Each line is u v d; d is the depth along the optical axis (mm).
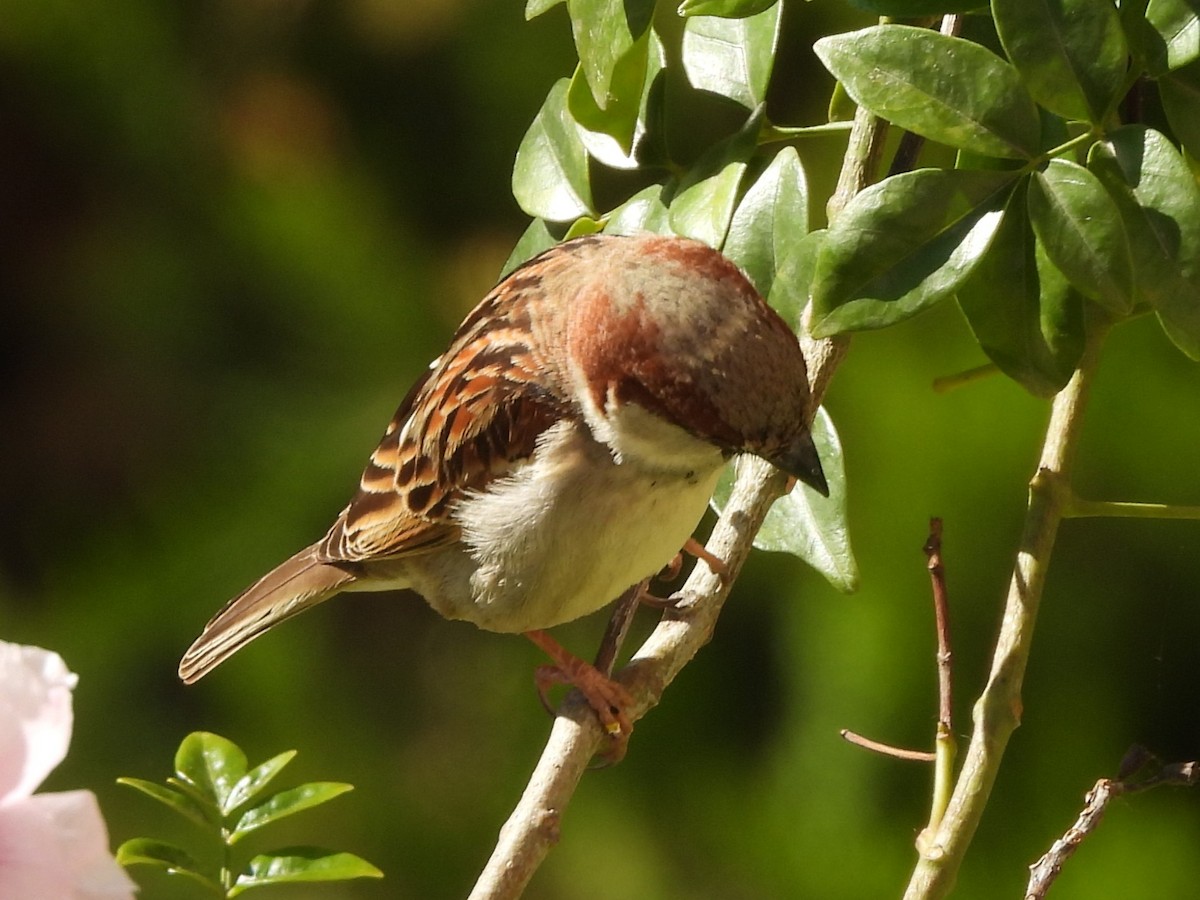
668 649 5746
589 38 4672
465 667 12312
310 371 12625
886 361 10453
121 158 13242
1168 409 10227
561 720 5594
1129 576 10484
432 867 11680
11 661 2809
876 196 4441
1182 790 10344
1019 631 5188
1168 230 4254
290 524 11992
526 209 6117
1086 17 4336
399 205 13047
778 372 5461
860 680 10461
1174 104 4477
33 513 13297
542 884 11383
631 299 5781
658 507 6145
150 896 11109
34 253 13586
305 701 11945
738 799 11188
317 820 11664
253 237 12672
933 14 4746
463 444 6512
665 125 5773
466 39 13055
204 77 13273
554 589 6516
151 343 13078
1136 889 10195
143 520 12547
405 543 6949
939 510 10289
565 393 6246
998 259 4617
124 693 11930
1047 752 10523
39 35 13008
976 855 10609
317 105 13250
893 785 10578
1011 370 4711
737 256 5652
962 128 4367
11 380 13609
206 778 4578
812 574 10734
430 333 12555
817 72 11375
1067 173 4305
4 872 2752
